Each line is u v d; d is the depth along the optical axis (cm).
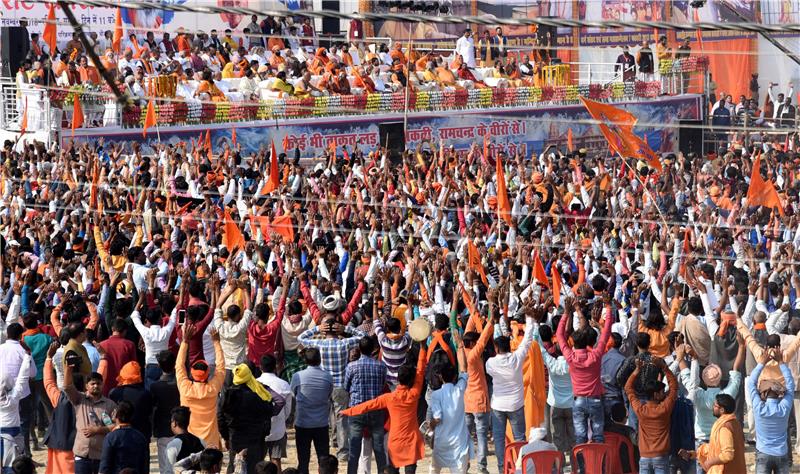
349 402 1339
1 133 3462
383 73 3991
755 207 2608
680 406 1272
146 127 3002
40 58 3506
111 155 2753
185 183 2614
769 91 4412
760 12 4662
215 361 1418
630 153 2605
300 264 1769
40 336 1498
